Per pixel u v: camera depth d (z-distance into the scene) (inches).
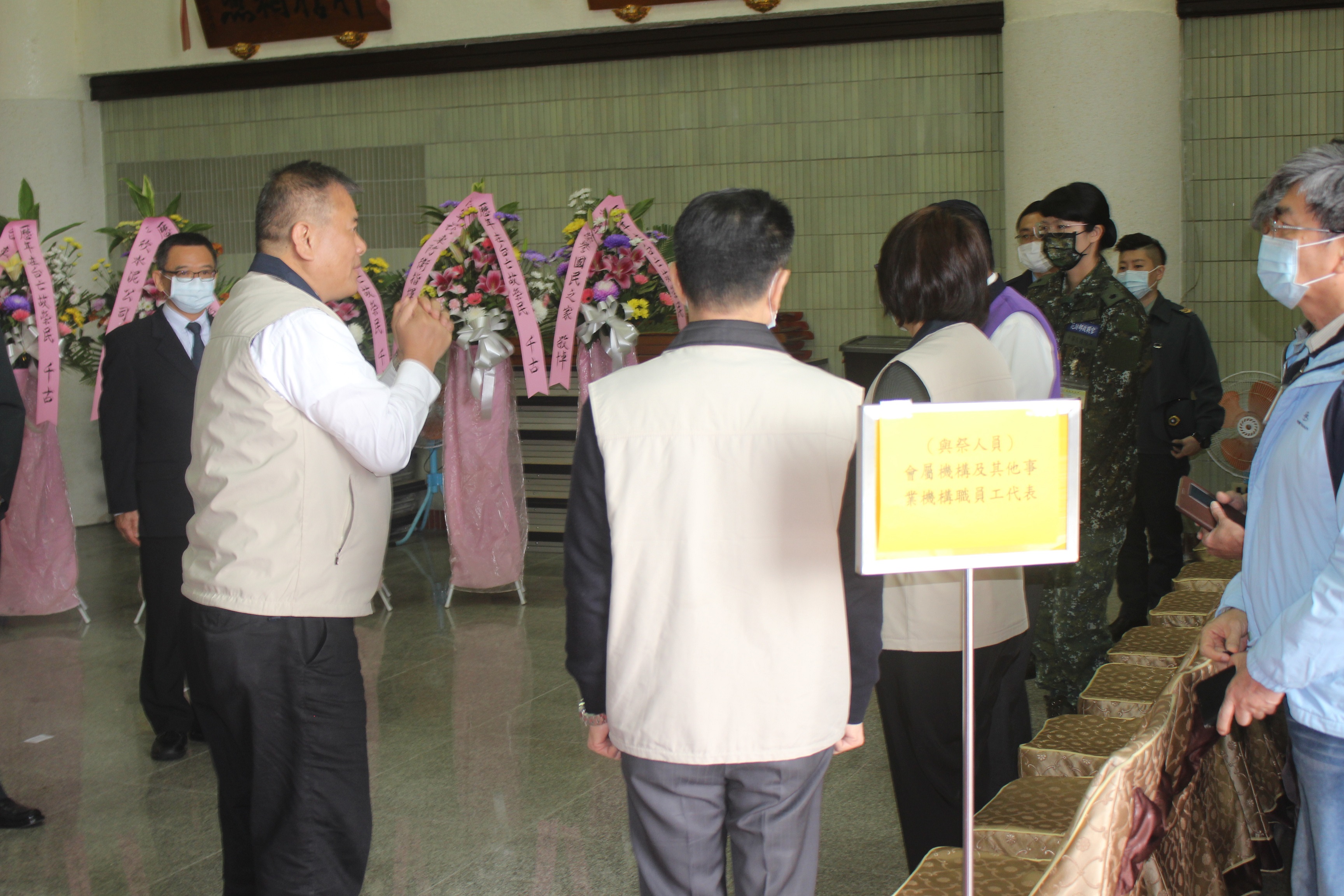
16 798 132.3
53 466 202.7
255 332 83.4
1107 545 132.7
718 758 61.7
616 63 280.2
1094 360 131.3
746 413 61.8
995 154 257.4
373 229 304.0
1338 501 63.7
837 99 266.7
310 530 84.0
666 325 229.8
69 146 310.0
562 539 251.1
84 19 309.4
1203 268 247.8
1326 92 236.8
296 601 83.7
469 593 220.8
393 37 285.6
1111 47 223.9
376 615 207.2
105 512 304.3
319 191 88.8
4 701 166.1
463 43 284.7
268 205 88.9
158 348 140.3
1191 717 75.2
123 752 146.3
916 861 90.0
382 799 129.6
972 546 58.6
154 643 142.0
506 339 211.3
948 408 57.8
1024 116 232.5
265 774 85.5
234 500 83.5
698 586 61.6
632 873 111.0
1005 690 96.3
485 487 206.2
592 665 65.1
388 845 118.0
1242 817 94.3
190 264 140.3
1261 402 193.6
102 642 195.6
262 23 289.1
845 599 64.6
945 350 81.9
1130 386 129.9
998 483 58.6
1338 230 65.3
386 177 301.3
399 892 108.0
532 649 185.3
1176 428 172.6
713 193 64.7
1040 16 227.8
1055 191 134.5
